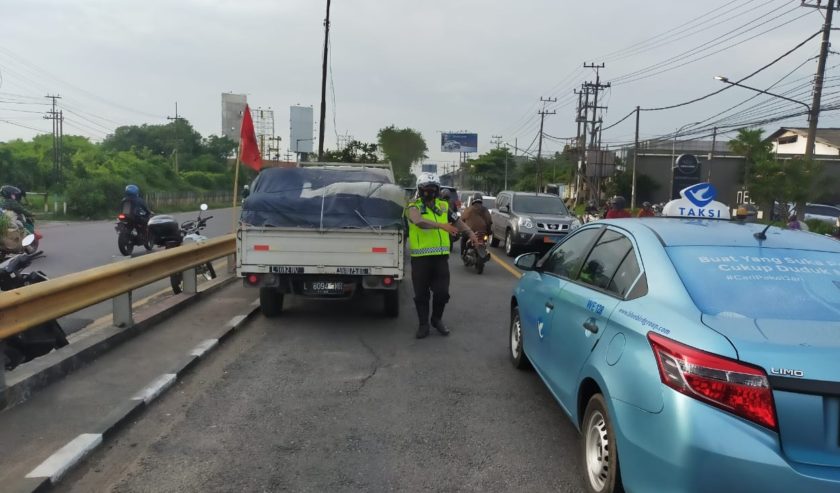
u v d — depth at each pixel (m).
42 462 3.66
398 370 5.93
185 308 8.14
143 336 6.65
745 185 33.41
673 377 2.76
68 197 38.28
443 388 5.42
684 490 2.63
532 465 3.98
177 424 4.50
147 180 66.94
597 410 3.51
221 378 5.57
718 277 3.31
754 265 3.42
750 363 2.61
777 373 2.57
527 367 5.96
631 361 3.09
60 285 5.03
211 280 10.05
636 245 3.79
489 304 9.46
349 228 7.25
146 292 9.64
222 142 104.56
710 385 2.63
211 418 4.63
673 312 3.07
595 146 51.31
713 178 57.75
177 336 6.68
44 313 4.88
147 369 5.50
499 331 7.64
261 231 7.20
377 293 7.70
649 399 2.87
